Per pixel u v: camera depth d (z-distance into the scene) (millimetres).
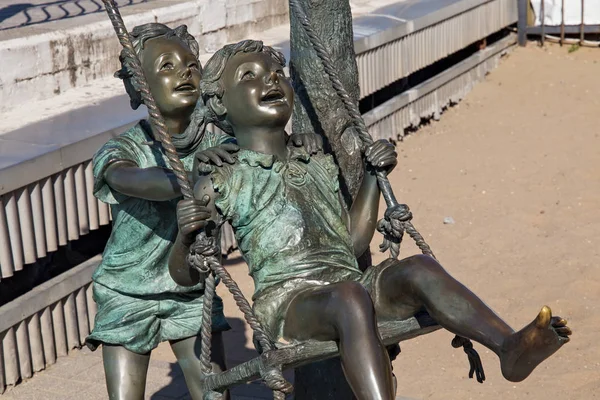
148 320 4383
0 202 5992
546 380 6414
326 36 4645
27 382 6402
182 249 3592
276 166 3678
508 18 14633
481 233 9164
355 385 3135
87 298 7008
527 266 8352
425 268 3357
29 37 8016
